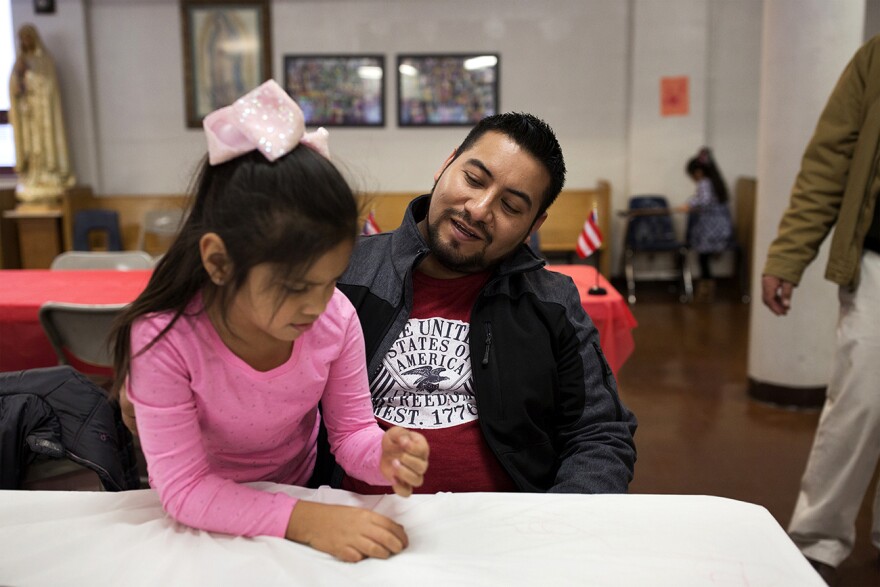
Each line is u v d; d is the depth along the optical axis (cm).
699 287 664
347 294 143
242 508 91
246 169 82
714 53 683
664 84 664
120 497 102
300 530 89
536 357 137
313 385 101
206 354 93
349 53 670
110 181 684
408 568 83
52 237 625
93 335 239
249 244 79
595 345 145
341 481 131
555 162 135
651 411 370
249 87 670
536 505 97
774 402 375
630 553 86
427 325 140
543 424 141
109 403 140
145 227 621
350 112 679
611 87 682
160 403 91
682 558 85
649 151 673
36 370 140
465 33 672
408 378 137
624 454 136
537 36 674
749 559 85
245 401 98
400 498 100
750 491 280
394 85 677
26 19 644
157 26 663
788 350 368
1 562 85
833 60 336
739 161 696
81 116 660
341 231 81
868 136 193
